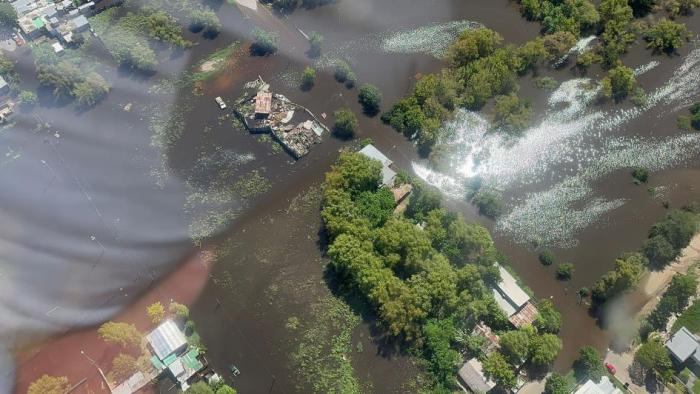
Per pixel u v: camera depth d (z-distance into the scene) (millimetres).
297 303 111562
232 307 111625
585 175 127688
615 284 107375
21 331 109250
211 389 97500
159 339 103625
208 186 128375
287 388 102062
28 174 131125
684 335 101312
